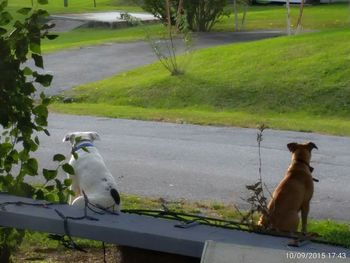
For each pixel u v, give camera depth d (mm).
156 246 4488
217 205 8750
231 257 4078
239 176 10781
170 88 20078
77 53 27547
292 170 6656
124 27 40406
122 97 19938
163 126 15617
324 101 18312
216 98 19109
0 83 5508
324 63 20672
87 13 48156
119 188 9781
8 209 5062
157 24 39781
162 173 10906
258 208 5582
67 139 7719
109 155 12320
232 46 24703
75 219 4812
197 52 24578
